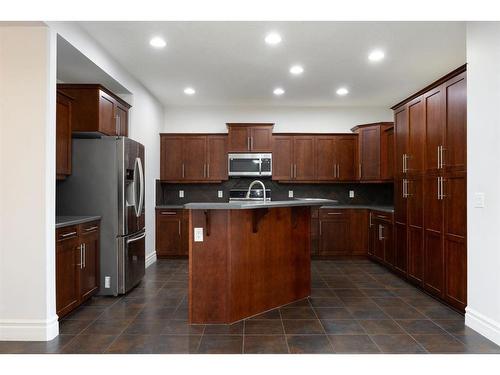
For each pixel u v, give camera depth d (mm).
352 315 3182
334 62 4141
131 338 2691
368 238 5758
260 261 3246
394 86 5102
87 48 3338
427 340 2637
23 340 2650
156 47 3703
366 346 2537
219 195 6367
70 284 3102
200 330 2844
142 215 4312
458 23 3141
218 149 6066
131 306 3439
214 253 2996
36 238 2662
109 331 2826
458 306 3172
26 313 2668
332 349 2490
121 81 4234
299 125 6375
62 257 2965
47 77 2670
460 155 3117
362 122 6367
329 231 5805
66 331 2828
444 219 3393
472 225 2836
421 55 3916
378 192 6395
